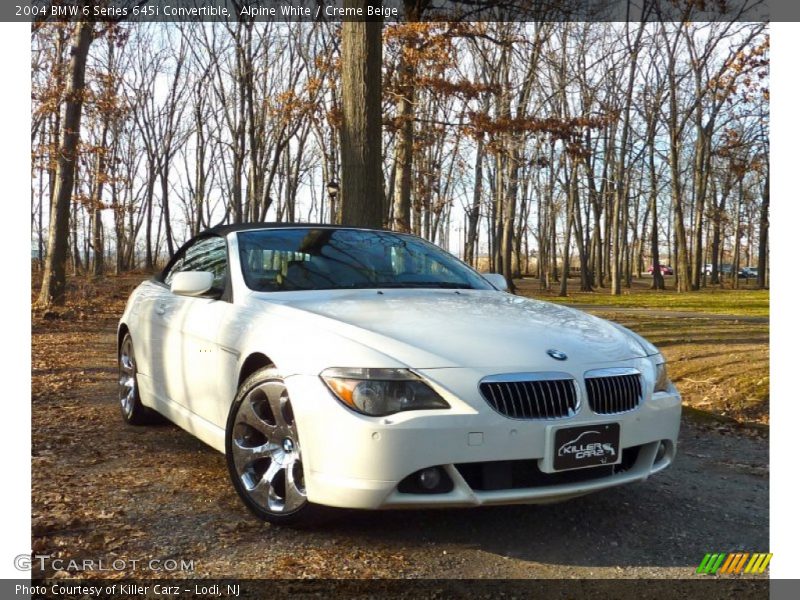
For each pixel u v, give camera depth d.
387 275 4.29
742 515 3.62
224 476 3.98
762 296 29.98
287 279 4.02
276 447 3.22
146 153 47.19
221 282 4.19
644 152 40.19
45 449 4.48
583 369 3.08
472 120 15.13
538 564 2.94
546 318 3.63
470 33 14.97
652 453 3.29
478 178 42.56
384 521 3.34
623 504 3.75
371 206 8.02
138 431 5.07
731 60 29.53
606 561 2.99
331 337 3.09
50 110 16.73
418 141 18.14
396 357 2.91
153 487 3.76
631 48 34.41
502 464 2.90
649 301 25.83
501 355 3.01
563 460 2.92
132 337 5.19
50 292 15.84
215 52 37.22
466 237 51.22
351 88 7.99
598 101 34.97
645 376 3.30
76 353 9.41
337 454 2.84
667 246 65.69
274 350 3.22
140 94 43.31
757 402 6.47
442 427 2.78
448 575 2.80
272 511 3.18
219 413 3.78
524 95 25.44
